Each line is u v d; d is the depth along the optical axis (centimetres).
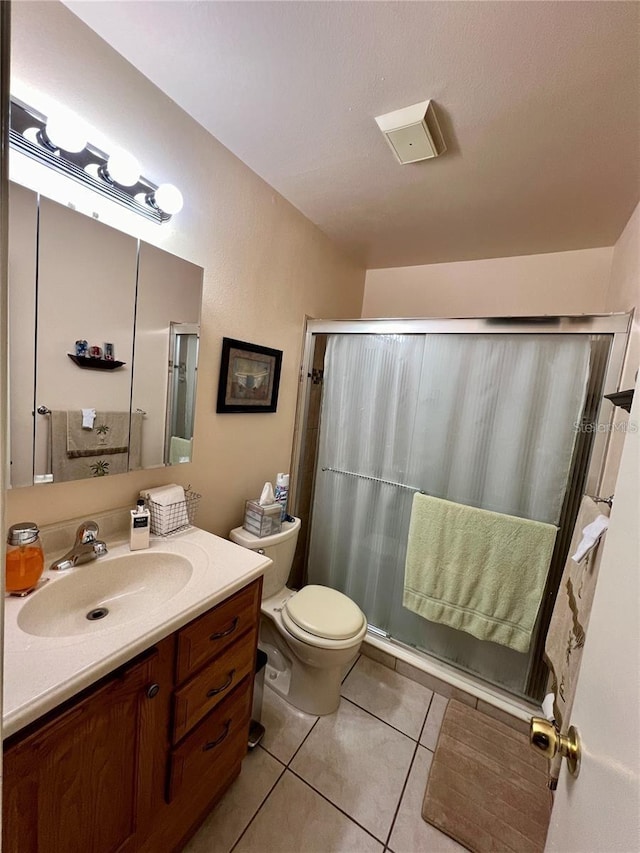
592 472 140
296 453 214
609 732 44
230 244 150
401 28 90
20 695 63
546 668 156
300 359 206
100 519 117
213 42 98
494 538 157
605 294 197
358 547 201
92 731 73
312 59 100
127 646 76
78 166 98
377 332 186
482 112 113
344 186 161
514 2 82
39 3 87
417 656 182
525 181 146
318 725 151
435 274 242
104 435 114
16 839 63
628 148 123
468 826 118
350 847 112
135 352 119
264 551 164
